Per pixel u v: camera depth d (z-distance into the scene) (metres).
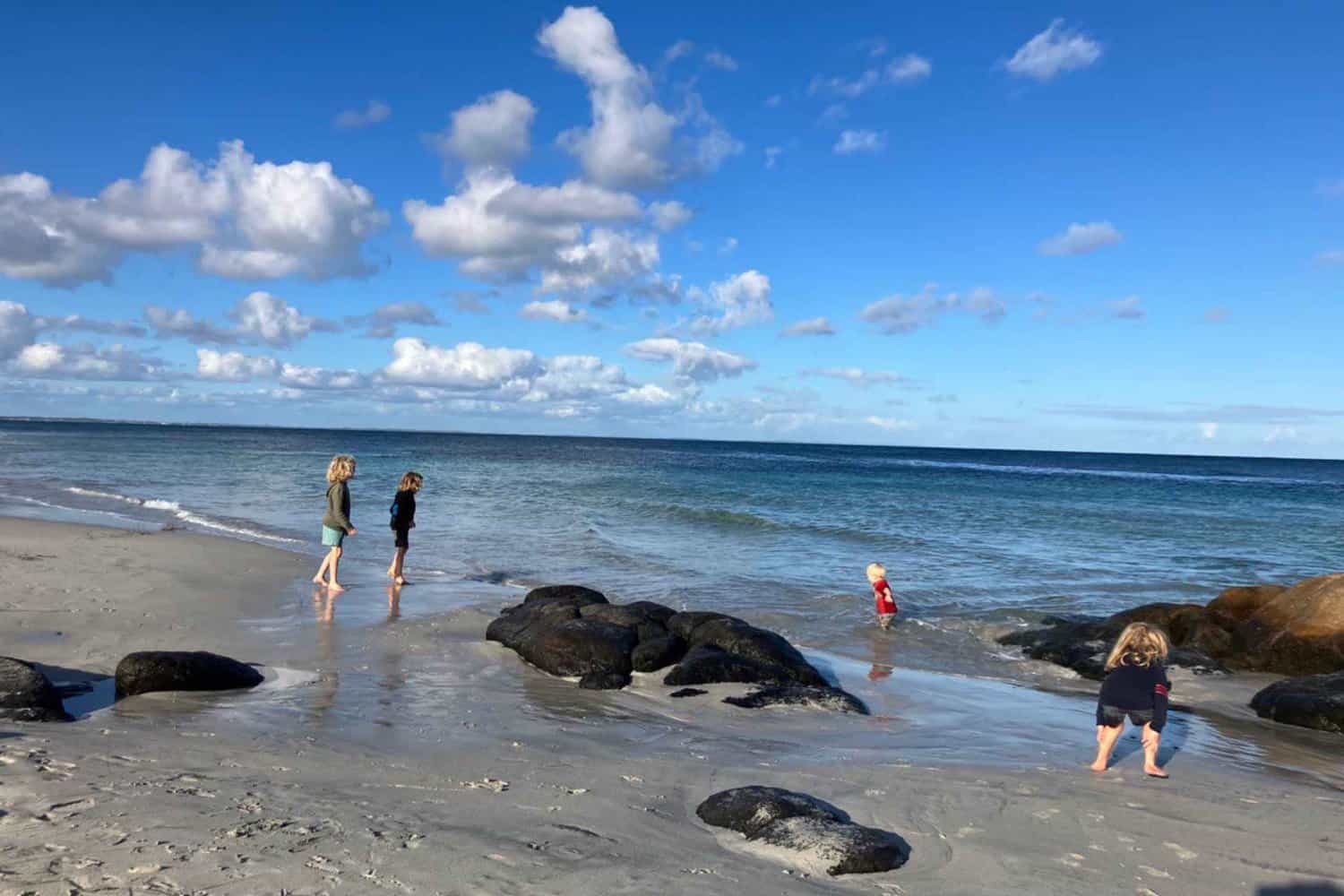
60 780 4.83
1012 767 6.59
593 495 35.06
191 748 5.73
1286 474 94.06
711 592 15.04
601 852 4.29
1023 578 17.80
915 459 122.50
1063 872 4.52
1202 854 4.88
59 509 24.41
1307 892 4.41
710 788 5.64
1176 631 12.26
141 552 15.86
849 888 4.12
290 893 3.56
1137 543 24.11
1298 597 11.72
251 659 9.10
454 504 29.39
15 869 3.65
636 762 6.15
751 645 9.44
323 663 9.09
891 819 5.20
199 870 3.73
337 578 14.49
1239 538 25.50
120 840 4.02
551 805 5.00
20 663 6.91
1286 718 8.73
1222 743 7.92
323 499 29.16
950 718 8.33
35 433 118.88
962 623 13.23
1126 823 5.33
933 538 23.52
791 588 15.64
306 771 5.34
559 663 9.16
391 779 5.32
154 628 10.16
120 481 36.00
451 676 8.81
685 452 129.25
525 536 21.56
